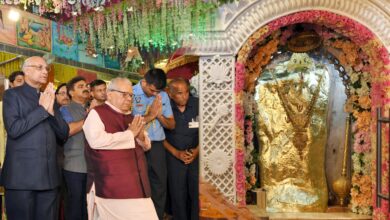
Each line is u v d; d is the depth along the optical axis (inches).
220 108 233.8
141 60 343.6
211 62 235.1
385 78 231.5
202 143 235.3
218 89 235.6
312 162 258.1
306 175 257.0
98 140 160.7
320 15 229.8
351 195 252.5
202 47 234.4
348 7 228.5
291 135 259.0
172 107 233.1
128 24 279.1
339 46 253.0
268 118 260.2
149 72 211.0
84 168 198.2
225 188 235.8
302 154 257.6
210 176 235.8
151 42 290.2
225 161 234.2
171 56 279.4
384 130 212.1
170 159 230.8
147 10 265.1
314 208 253.1
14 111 165.8
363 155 250.7
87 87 210.7
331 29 251.3
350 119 259.8
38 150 168.2
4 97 169.5
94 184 164.9
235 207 232.1
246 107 256.7
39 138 168.7
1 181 171.3
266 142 259.6
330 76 261.9
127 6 263.1
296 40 256.1
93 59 396.2
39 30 336.5
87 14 282.4
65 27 350.3
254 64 254.2
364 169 249.6
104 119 165.0
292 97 260.2
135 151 167.9
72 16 295.7
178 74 289.6
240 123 234.7
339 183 255.4
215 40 233.5
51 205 173.6
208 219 229.1
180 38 242.8
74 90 205.8
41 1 253.6
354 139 253.9
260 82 261.9
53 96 170.7
